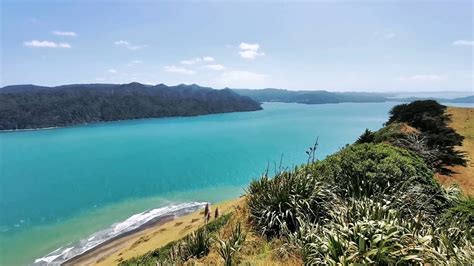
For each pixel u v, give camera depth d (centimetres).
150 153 8638
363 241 617
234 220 1127
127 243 2761
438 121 2767
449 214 919
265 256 834
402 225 722
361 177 1053
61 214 3872
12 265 2522
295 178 1041
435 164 1880
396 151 1187
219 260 884
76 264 2447
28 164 7612
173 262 961
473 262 577
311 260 682
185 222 2453
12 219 3744
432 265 598
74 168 6975
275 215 967
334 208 889
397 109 3262
